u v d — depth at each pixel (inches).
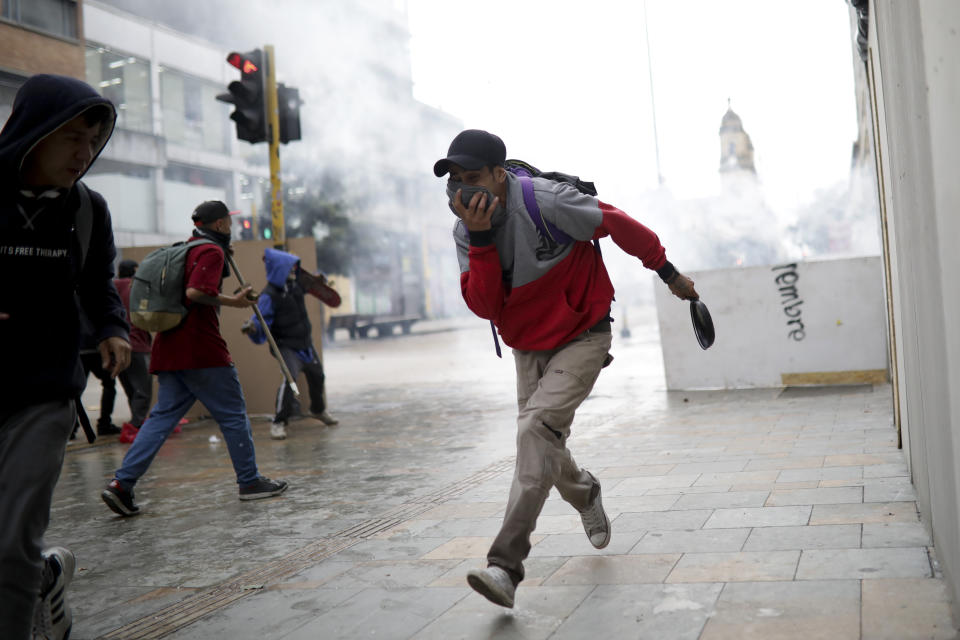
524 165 110.8
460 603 104.9
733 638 85.0
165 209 1294.3
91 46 1186.6
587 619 95.2
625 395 342.0
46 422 79.8
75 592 123.6
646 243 105.8
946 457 85.7
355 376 550.0
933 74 76.0
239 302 188.7
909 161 99.8
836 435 206.7
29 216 78.8
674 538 125.6
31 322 79.4
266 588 119.0
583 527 131.4
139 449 175.9
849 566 104.2
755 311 326.3
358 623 100.8
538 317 106.8
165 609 113.0
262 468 224.7
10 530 75.4
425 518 154.9
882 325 311.4
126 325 101.4
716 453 196.5
